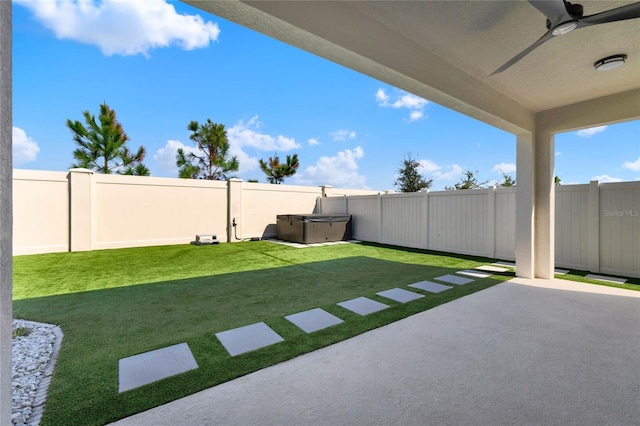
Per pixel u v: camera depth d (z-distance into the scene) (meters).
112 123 11.71
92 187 8.17
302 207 12.20
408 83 2.91
